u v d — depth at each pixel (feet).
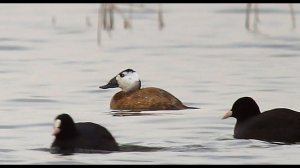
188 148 51.93
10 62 91.04
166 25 119.96
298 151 50.83
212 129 58.49
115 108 67.62
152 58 93.25
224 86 76.13
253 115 56.39
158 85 77.15
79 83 78.64
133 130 58.29
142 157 49.52
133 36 110.73
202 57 93.56
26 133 57.82
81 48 101.19
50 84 77.97
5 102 69.56
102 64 89.45
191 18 125.80
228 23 120.88
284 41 104.88
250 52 97.14
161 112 65.05
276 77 80.48
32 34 111.86
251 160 48.85
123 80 70.54
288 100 69.56
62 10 133.90
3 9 136.05
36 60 92.43
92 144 50.65
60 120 50.85
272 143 53.11
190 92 73.67
